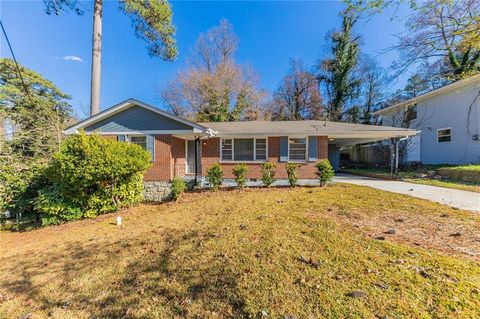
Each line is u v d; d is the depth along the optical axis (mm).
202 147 12539
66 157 7320
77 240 5395
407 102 16875
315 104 27156
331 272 2957
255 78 26328
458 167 11258
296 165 10969
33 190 8367
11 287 3396
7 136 10336
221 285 2908
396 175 12586
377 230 4371
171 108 26703
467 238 3893
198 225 5461
